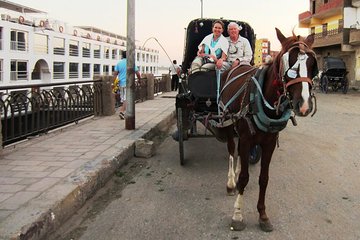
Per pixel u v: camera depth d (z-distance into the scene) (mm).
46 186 4824
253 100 4113
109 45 55219
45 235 3980
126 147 7109
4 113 6723
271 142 4289
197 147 8469
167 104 15195
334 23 34000
